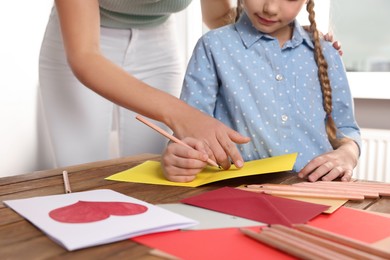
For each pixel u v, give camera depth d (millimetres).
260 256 390
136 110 753
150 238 433
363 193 592
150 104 739
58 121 1126
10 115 1682
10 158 1699
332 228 468
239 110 938
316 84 971
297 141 939
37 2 1724
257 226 467
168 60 1205
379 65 1656
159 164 822
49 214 491
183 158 685
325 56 981
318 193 592
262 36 957
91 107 1127
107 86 739
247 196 576
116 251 403
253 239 428
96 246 413
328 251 367
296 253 378
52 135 1148
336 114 993
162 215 485
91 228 443
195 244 418
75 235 425
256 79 946
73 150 1140
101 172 770
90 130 1144
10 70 1666
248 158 949
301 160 916
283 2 841
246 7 896
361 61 1677
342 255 361
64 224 456
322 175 702
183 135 737
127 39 1119
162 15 1121
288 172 762
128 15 1065
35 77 1753
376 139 1498
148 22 1110
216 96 982
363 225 479
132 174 742
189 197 591
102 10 1032
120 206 519
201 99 948
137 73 1162
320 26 1637
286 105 941
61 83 1098
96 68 741
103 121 1165
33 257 390
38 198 566
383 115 1570
